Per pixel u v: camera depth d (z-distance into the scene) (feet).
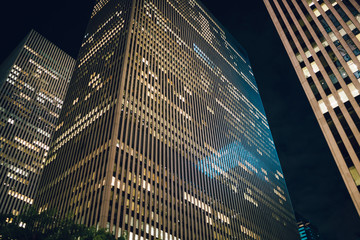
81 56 456.86
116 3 479.00
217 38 654.53
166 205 274.77
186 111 394.52
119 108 294.87
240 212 383.24
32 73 560.20
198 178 340.59
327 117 173.99
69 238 115.96
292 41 224.74
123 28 401.08
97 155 271.49
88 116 331.77
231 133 480.64
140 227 236.22
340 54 186.80
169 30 474.08
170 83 396.37
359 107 161.07
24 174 458.09
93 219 222.89
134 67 349.41
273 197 503.20
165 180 291.38
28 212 119.14
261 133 601.21
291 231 492.13
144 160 283.38
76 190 264.93
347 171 151.33
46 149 508.53
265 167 537.24
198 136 387.34
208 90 486.38
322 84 187.11
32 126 508.94
